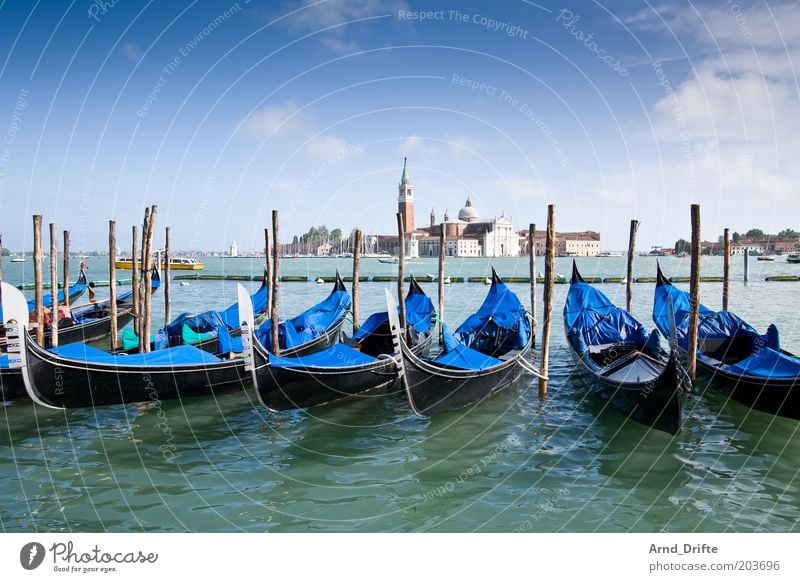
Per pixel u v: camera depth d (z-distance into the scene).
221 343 12.35
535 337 17.17
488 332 14.03
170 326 14.05
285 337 12.89
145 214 16.52
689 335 10.99
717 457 8.21
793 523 6.57
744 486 7.39
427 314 16.41
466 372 9.98
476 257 112.88
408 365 9.01
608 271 61.81
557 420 9.93
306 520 6.79
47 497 7.25
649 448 8.59
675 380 8.16
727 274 16.25
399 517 6.86
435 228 127.94
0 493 7.34
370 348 14.26
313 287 41.69
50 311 16.73
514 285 39.78
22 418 9.98
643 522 6.66
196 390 11.01
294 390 9.90
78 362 9.62
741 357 12.20
